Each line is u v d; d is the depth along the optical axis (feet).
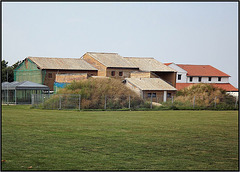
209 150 63.41
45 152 58.44
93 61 298.15
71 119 110.42
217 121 113.39
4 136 73.00
